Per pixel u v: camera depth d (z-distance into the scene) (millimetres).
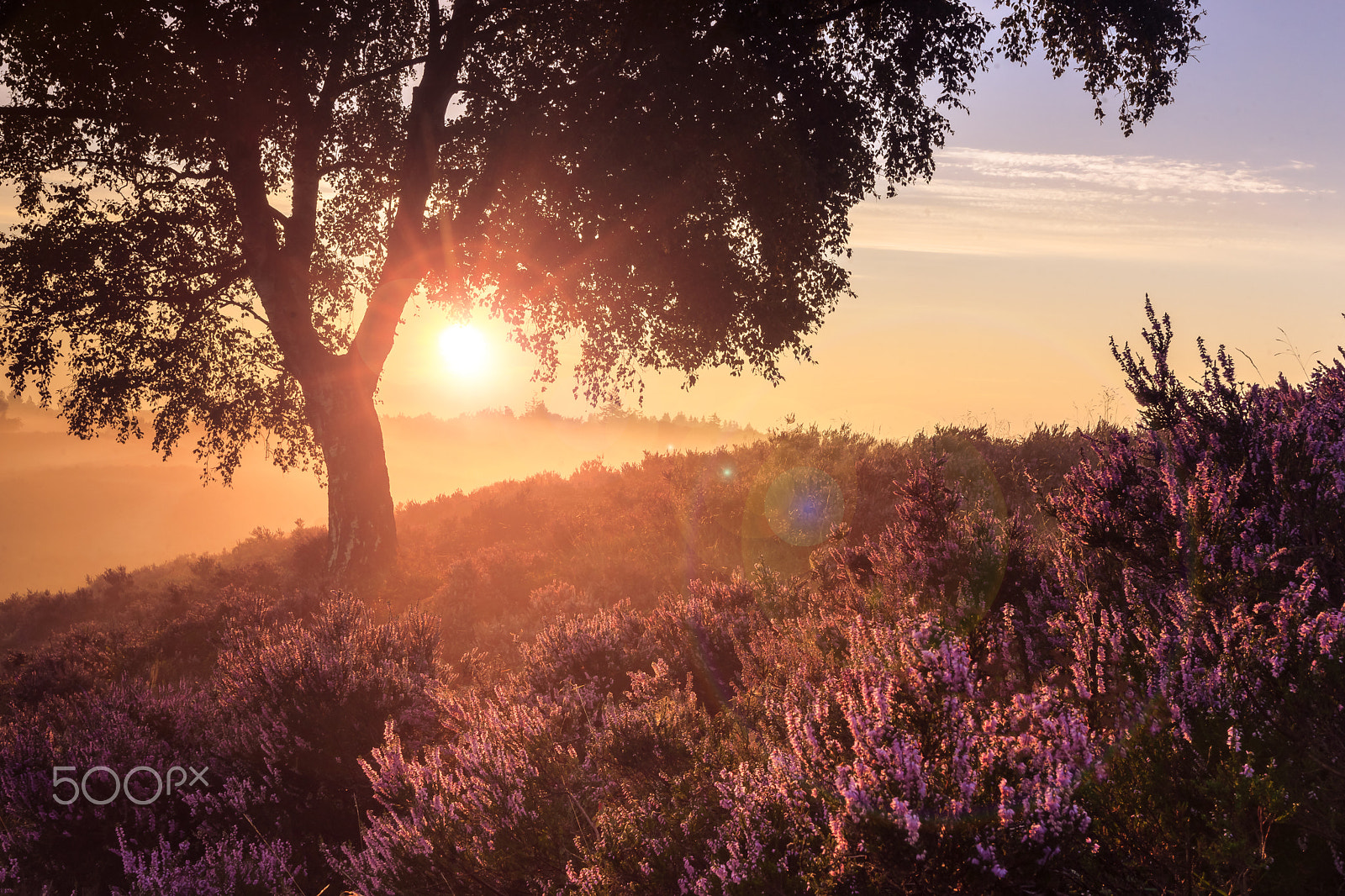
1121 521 3639
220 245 17734
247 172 15406
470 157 16891
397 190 19188
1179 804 2057
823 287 15867
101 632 14359
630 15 13203
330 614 7777
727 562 10906
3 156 14547
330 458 16312
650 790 3865
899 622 3287
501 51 16422
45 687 10367
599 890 2955
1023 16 15414
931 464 5293
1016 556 4379
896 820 2088
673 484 14609
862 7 14016
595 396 17594
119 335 16828
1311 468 3113
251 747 5523
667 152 12859
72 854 5023
